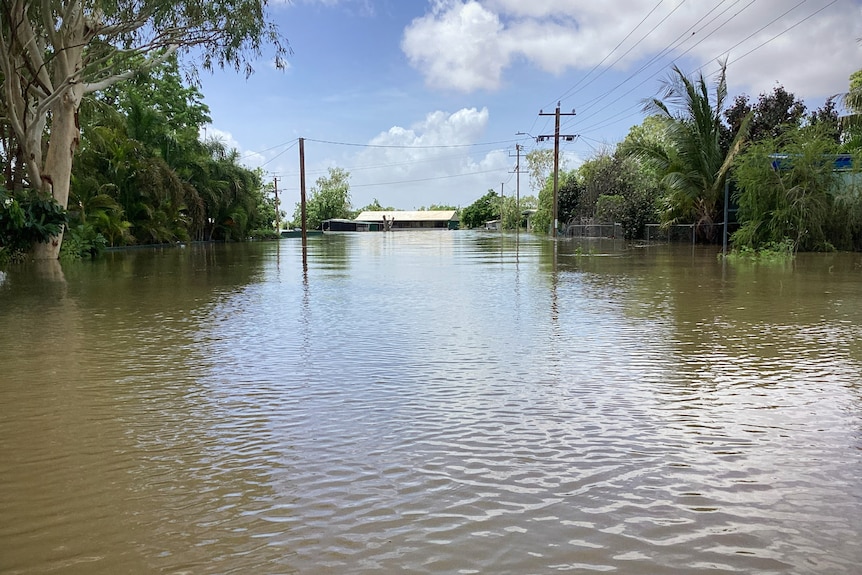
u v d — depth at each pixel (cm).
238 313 794
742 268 1383
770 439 332
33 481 287
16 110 1778
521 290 1022
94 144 2667
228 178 4247
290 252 2558
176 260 1973
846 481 280
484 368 492
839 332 624
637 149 2795
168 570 213
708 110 2581
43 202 1711
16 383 457
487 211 9644
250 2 1622
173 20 1686
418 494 269
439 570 211
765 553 222
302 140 3991
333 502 262
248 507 258
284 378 468
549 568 212
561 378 459
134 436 345
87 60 1833
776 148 1930
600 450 318
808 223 1831
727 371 476
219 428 357
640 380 452
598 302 862
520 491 271
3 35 1631
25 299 943
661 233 3050
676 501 261
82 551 226
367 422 365
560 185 4697
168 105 3975
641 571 211
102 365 512
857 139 1936
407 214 9962
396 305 857
